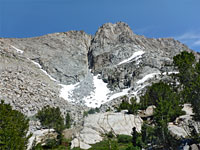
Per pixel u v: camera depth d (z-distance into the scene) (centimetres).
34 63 13350
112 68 13412
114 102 8662
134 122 4659
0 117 2328
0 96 6731
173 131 3275
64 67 13925
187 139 2717
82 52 16688
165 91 4669
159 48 17638
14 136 2172
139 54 14312
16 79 8756
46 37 17450
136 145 3303
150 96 5247
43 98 8206
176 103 4094
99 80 13075
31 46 15225
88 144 3853
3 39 14788
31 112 6719
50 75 12838
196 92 2527
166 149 2698
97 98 10594
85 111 8394
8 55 11944
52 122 4753
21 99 7200
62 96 10369
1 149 2033
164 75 9625
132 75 11319
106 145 3531
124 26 19638
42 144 3897
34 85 9175
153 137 3119
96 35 18875
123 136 3900
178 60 2861
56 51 15550
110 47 16575
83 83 12569
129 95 8825
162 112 2809
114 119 4703
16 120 2719
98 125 4497
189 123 3431
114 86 11488
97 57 15575
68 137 4269
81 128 4566
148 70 11050
